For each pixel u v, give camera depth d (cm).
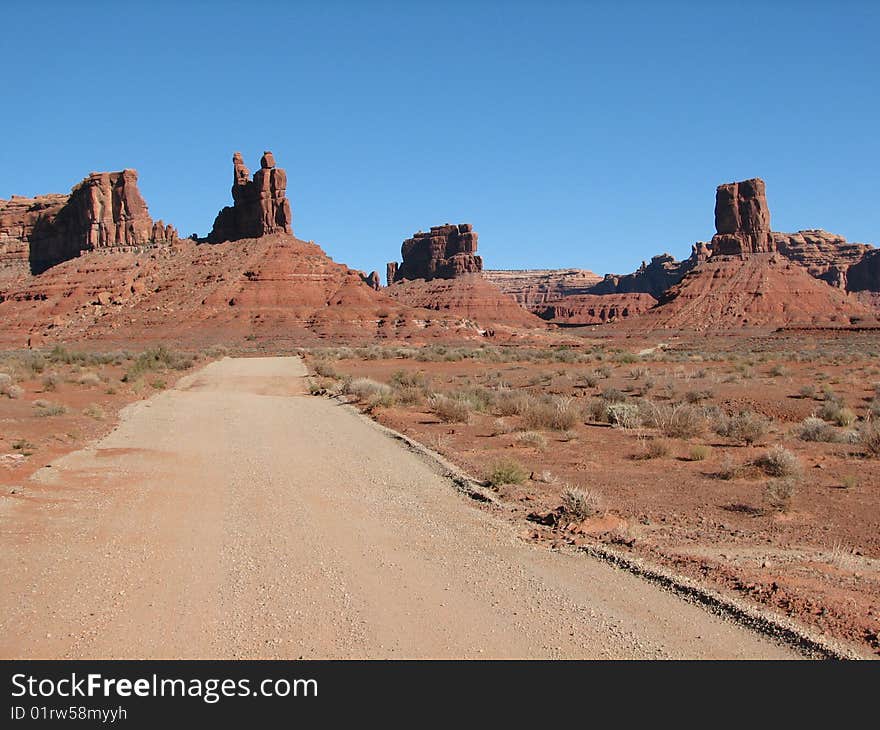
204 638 647
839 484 1339
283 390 3500
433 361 6156
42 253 17750
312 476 1378
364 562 859
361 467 1471
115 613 704
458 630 662
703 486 1312
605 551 887
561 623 679
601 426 2144
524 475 1320
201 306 12531
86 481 1328
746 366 4766
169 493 1229
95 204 16138
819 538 977
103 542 941
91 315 12875
